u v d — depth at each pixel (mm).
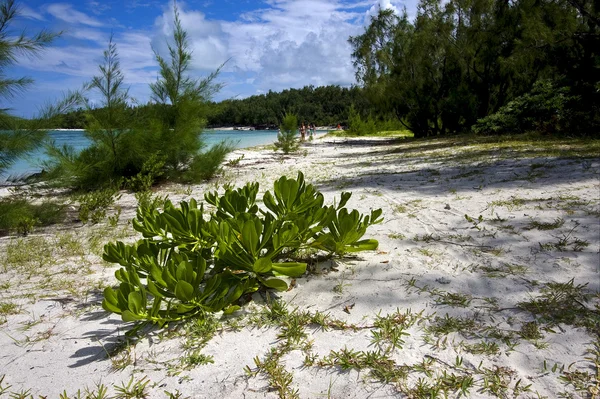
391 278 2906
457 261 3146
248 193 3576
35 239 4754
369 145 21641
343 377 1851
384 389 1757
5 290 3062
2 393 1815
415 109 22609
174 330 2338
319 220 3068
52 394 1812
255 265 2506
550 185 5336
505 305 2420
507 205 4602
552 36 12477
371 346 2088
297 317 2357
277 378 1821
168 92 10156
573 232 3506
